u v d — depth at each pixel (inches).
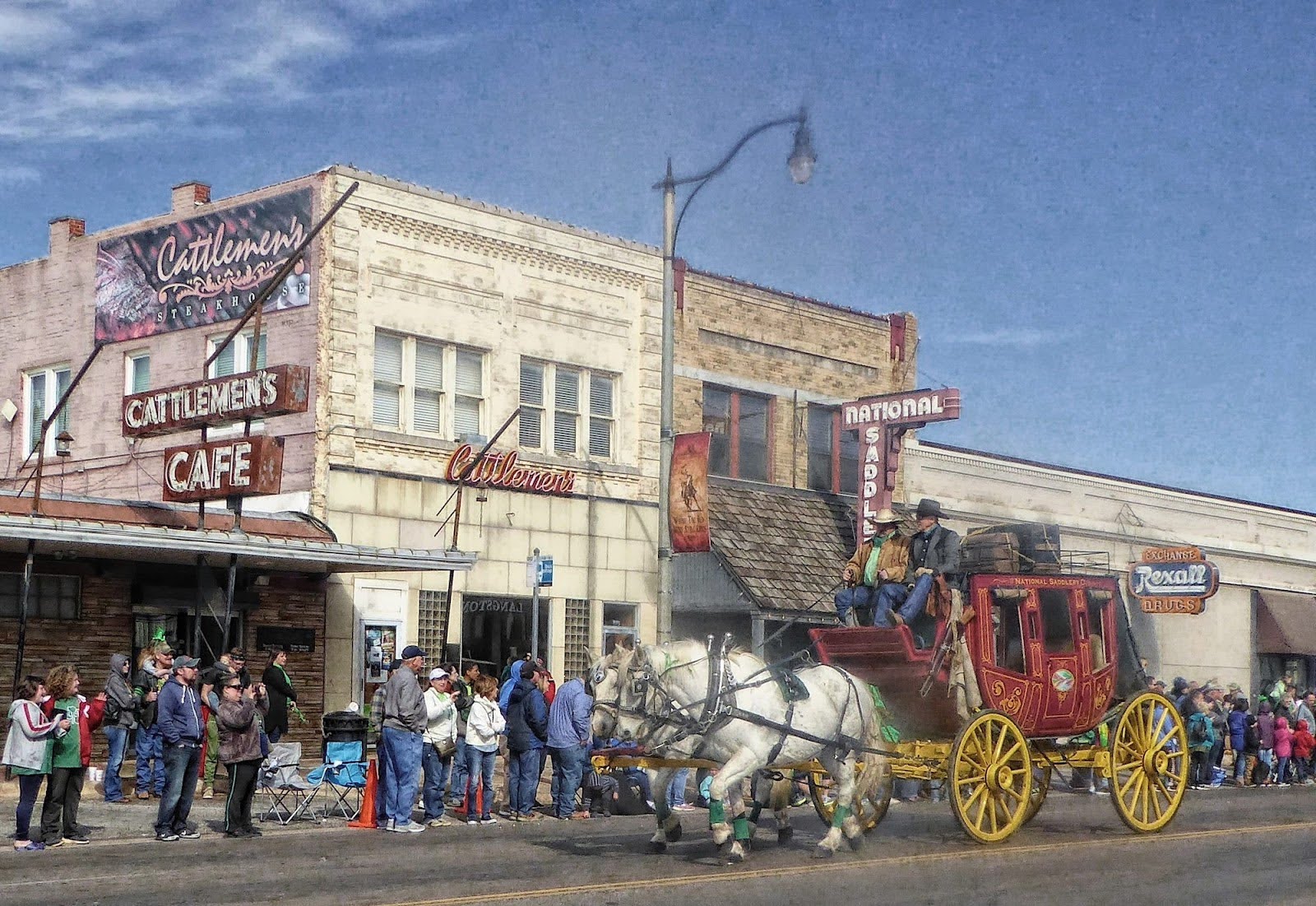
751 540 1294.3
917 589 655.8
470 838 692.7
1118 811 711.1
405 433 1111.0
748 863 589.6
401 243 1117.1
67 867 578.2
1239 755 1243.8
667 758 621.0
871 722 629.3
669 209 966.4
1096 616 730.8
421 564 1003.3
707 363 1336.1
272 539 922.1
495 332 1173.7
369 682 1082.1
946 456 1503.4
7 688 943.7
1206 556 1641.2
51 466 1219.9
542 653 1185.4
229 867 576.7
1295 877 571.2
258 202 1107.3
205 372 975.6
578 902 486.9
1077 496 1642.5
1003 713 657.0
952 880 542.6
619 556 1242.6
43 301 1247.5
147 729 836.6
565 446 1222.9
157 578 999.0
